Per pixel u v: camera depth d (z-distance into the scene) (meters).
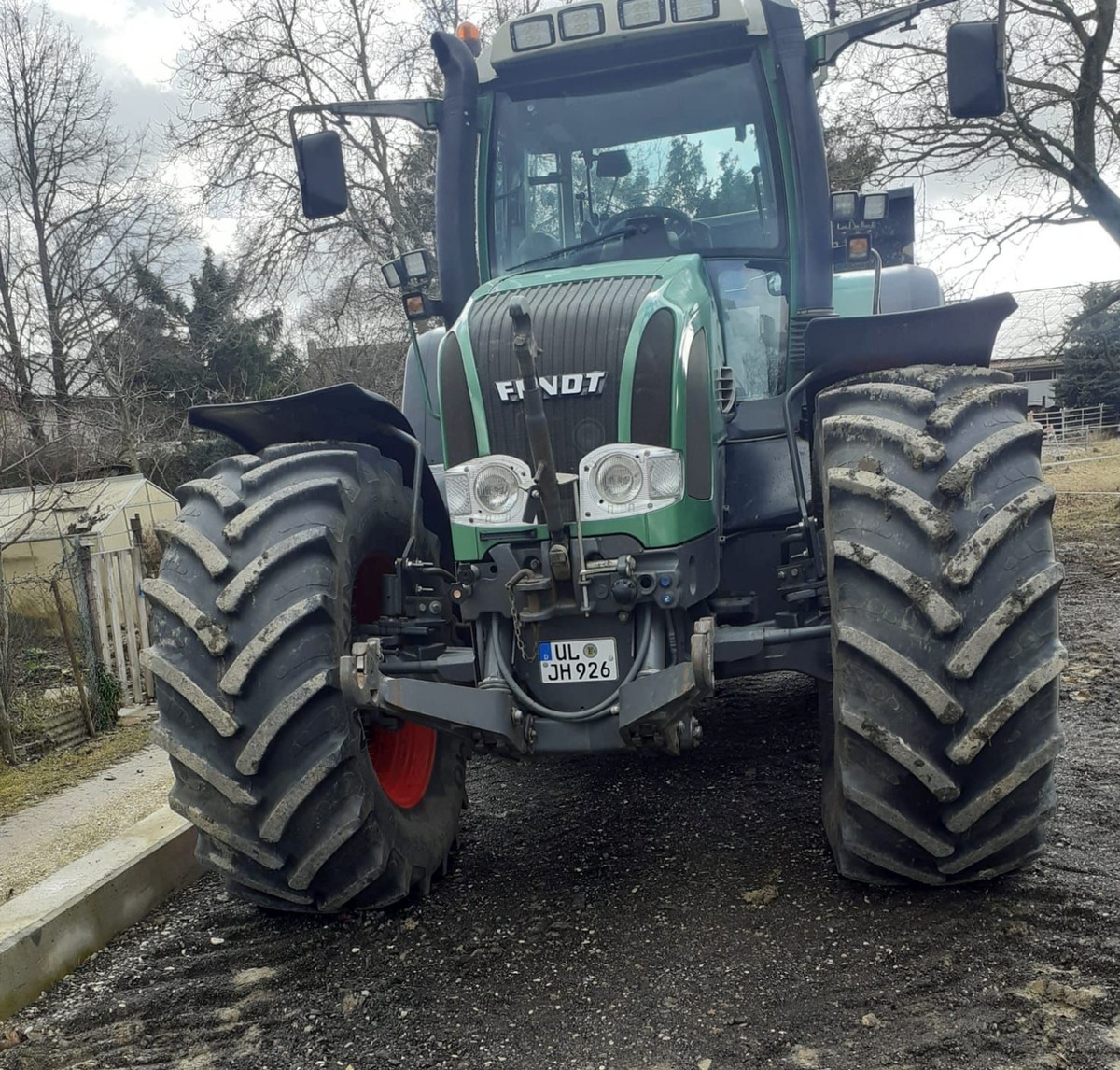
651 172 4.26
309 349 20.98
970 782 2.80
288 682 2.99
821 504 3.43
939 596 2.74
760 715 5.31
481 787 4.59
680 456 3.18
